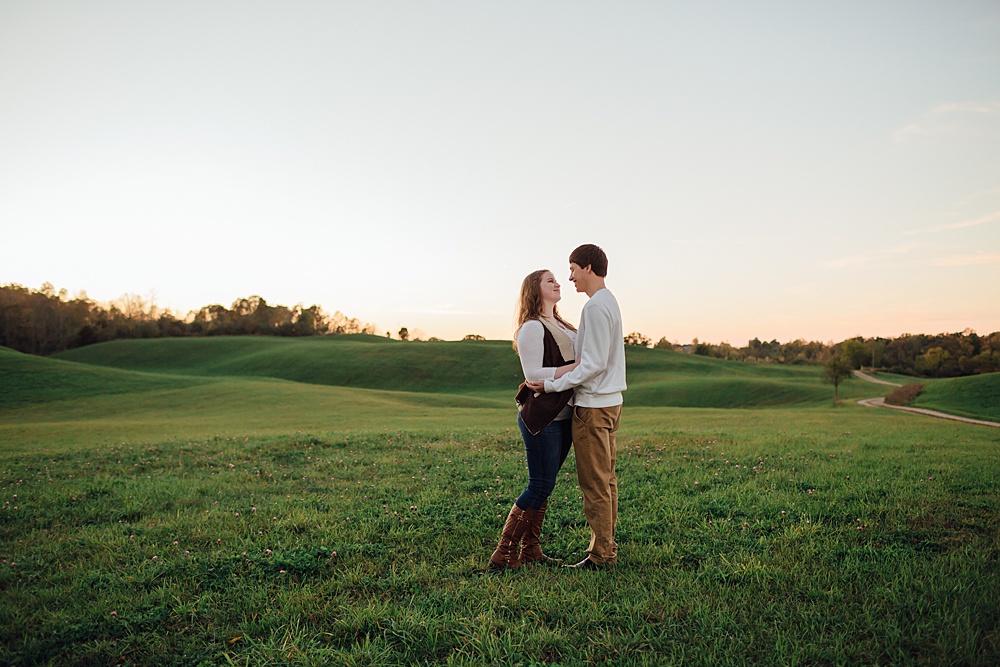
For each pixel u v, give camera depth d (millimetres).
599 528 4203
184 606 3609
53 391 52219
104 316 139125
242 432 19422
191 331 145000
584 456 4227
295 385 54875
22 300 126625
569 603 3562
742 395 68938
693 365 104000
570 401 4309
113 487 7520
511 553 4262
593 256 4277
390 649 3020
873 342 127062
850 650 2896
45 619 3502
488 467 8344
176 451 10656
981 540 4477
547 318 4473
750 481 6922
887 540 4598
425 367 92125
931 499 5742
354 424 25047
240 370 91125
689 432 13820
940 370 115438
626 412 33000
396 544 4805
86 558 4668
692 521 5285
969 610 3227
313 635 3223
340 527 5266
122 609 3600
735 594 3604
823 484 6652
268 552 4508
